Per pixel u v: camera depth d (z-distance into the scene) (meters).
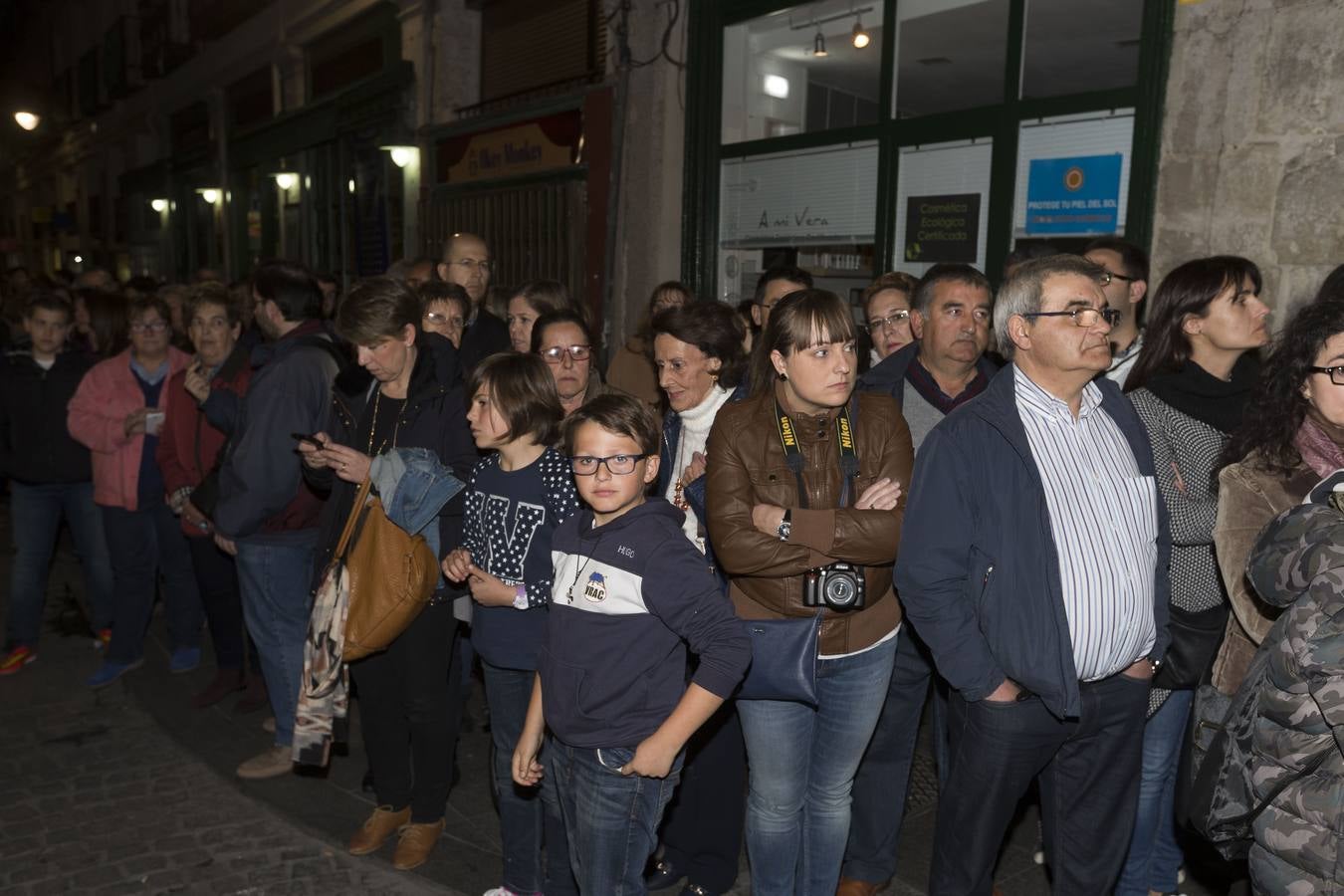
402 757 3.34
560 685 2.30
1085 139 4.55
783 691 2.37
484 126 8.73
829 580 2.35
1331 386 2.07
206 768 3.92
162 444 4.36
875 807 2.94
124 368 4.76
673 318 2.87
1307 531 1.88
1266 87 3.82
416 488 2.89
